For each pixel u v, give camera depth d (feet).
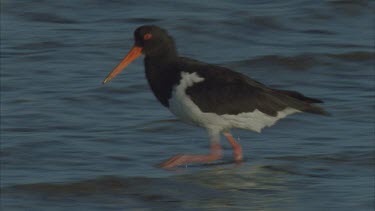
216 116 47.78
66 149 49.52
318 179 45.44
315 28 71.77
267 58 65.67
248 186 44.57
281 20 72.49
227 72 48.37
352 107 56.54
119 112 55.98
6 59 64.95
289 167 47.24
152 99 58.23
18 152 48.91
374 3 75.05
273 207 41.65
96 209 41.73
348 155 48.62
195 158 47.67
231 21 71.77
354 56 65.98
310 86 61.77
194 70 48.16
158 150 50.06
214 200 42.70
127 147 50.26
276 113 47.85
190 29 70.59
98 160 48.16
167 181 45.09
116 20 72.74
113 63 64.80
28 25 71.77
